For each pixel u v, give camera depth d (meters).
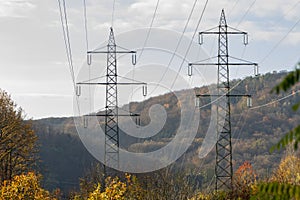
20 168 60.00
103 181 52.12
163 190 46.59
